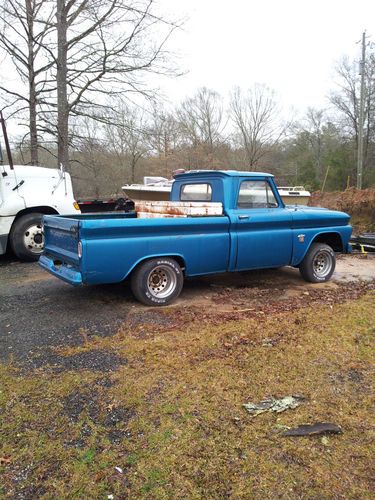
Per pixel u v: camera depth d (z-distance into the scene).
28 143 13.59
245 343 3.88
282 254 5.90
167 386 3.05
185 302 5.22
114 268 4.56
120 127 14.34
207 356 3.58
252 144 42.84
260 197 5.80
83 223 4.31
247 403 2.84
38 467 2.22
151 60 13.46
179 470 2.20
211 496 2.04
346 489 2.09
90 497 2.03
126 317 4.58
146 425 2.58
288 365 3.43
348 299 5.44
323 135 50.19
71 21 12.73
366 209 15.91
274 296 5.59
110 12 12.56
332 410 2.78
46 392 2.96
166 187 12.11
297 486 2.11
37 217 7.82
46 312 4.75
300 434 2.50
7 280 6.32
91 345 3.79
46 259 5.44
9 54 12.80
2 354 3.61
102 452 2.34
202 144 40.69
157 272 5.02
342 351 3.72
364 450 2.38
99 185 27.08
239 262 5.51
